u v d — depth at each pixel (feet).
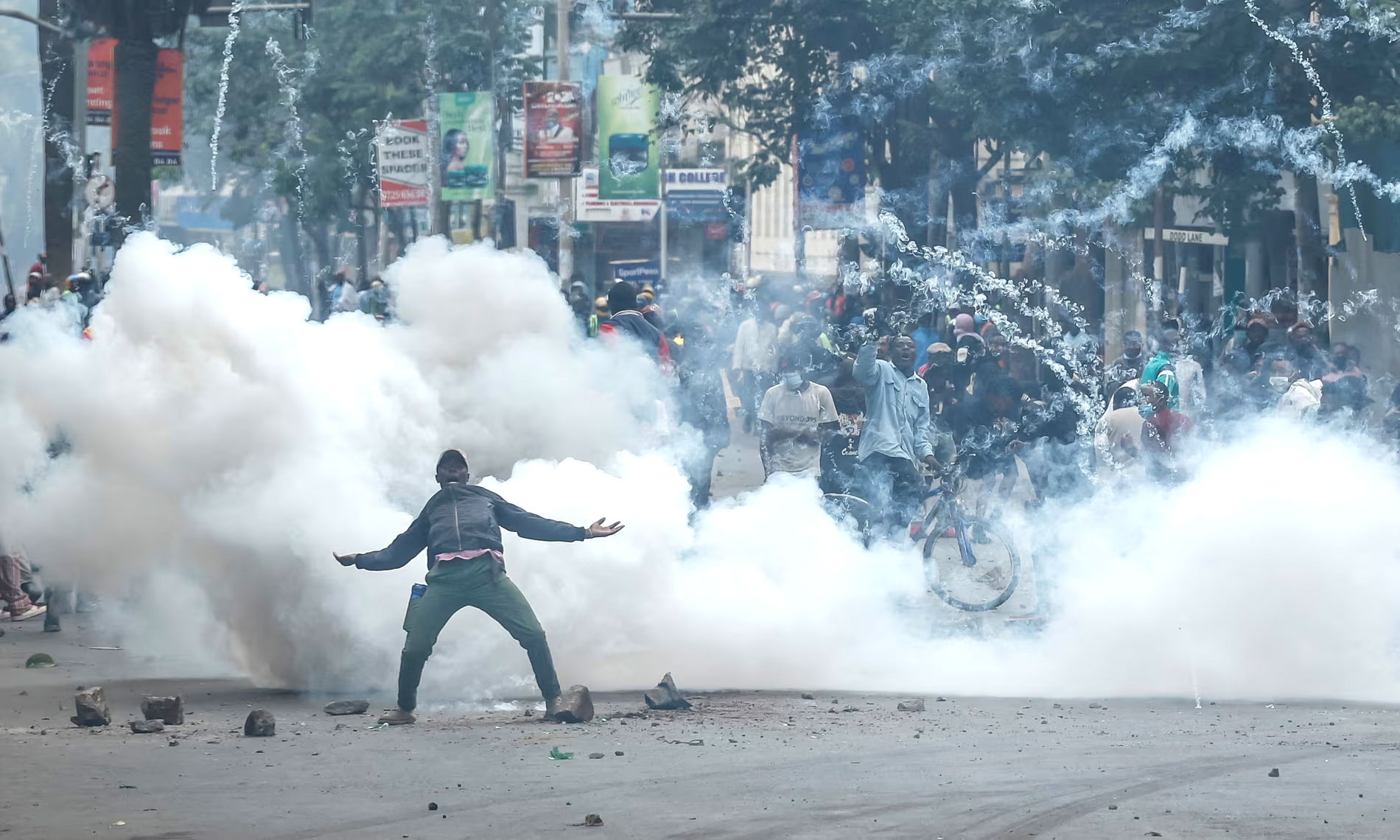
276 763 81.87
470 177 399.03
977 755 83.97
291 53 491.72
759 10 318.86
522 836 66.54
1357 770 79.41
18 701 103.60
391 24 474.08
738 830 67.67
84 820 69.21
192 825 68.33
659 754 84.33
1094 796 73.87
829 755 84.02
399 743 87.56
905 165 331.16
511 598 96.17
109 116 287.07
